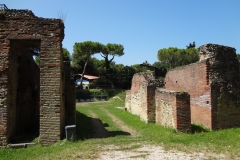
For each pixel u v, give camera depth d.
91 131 13.22
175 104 11.92
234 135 10.95
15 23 10.48
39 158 8.13
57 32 10.62
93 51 46.12
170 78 19.41
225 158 7.79
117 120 18.22
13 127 11.32
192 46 67.69
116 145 9.67
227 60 13.52
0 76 10.32
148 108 15.15
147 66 66.81
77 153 8.44
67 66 14.82
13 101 11.30
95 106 30.83
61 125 10.90
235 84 13.41
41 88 10.49
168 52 53.28
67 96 14.39
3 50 10.38
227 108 12.97
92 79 52.19
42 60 10.54
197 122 14.05
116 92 46.09
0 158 8.36
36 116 15.67
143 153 8.46
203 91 13.34
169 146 9.34
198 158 7.82
